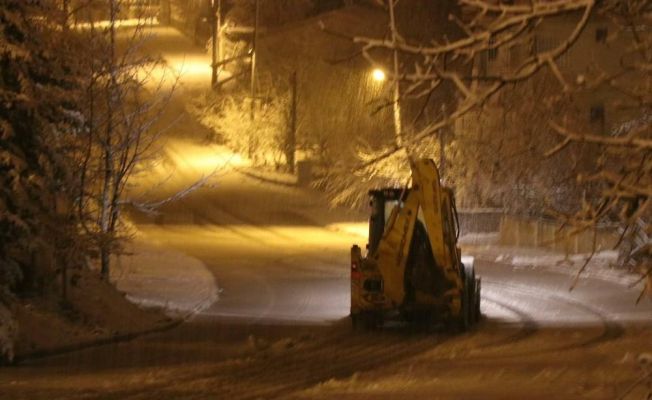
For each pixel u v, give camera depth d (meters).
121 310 28.66
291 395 16.86
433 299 27.92
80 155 29.38
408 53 7.32
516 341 25.91
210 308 33.88
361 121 54.22
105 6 31.64
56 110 26.33
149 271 41.81
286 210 66.31
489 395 16.14
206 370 20.97
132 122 30.89
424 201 27.92
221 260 47.25
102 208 30.11
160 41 124.69
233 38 111.44
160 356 23.67
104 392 17.78
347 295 37.34
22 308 24.78
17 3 23.75
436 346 25.27
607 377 17.95
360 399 15.94
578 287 39.19
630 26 7.56
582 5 6.61
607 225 8.64
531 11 6.73
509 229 53.03
